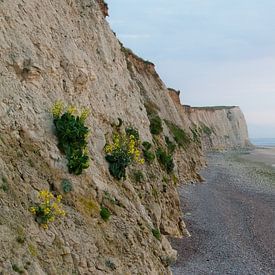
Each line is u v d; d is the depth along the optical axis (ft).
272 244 89.76
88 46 68.23
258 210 121.90
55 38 54.60
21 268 30.99
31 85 46.55
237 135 507.30
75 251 38.81
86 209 43.86
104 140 57.06
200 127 390.63
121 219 48.06
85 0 73.26
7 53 44.52
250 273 70.95
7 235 32.07
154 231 55.62
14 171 38.06
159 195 77.51
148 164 78.13
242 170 243.60
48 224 37.47
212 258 75.46
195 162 190.08
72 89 54.34
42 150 42.86
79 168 45.21
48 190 40.50
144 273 46.26
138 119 80.02
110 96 67.92
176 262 69.92
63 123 46.11
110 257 42.52
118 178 55.01
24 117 42.73
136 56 179.42
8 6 47.70
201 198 128.98
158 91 184.75
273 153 460.55
